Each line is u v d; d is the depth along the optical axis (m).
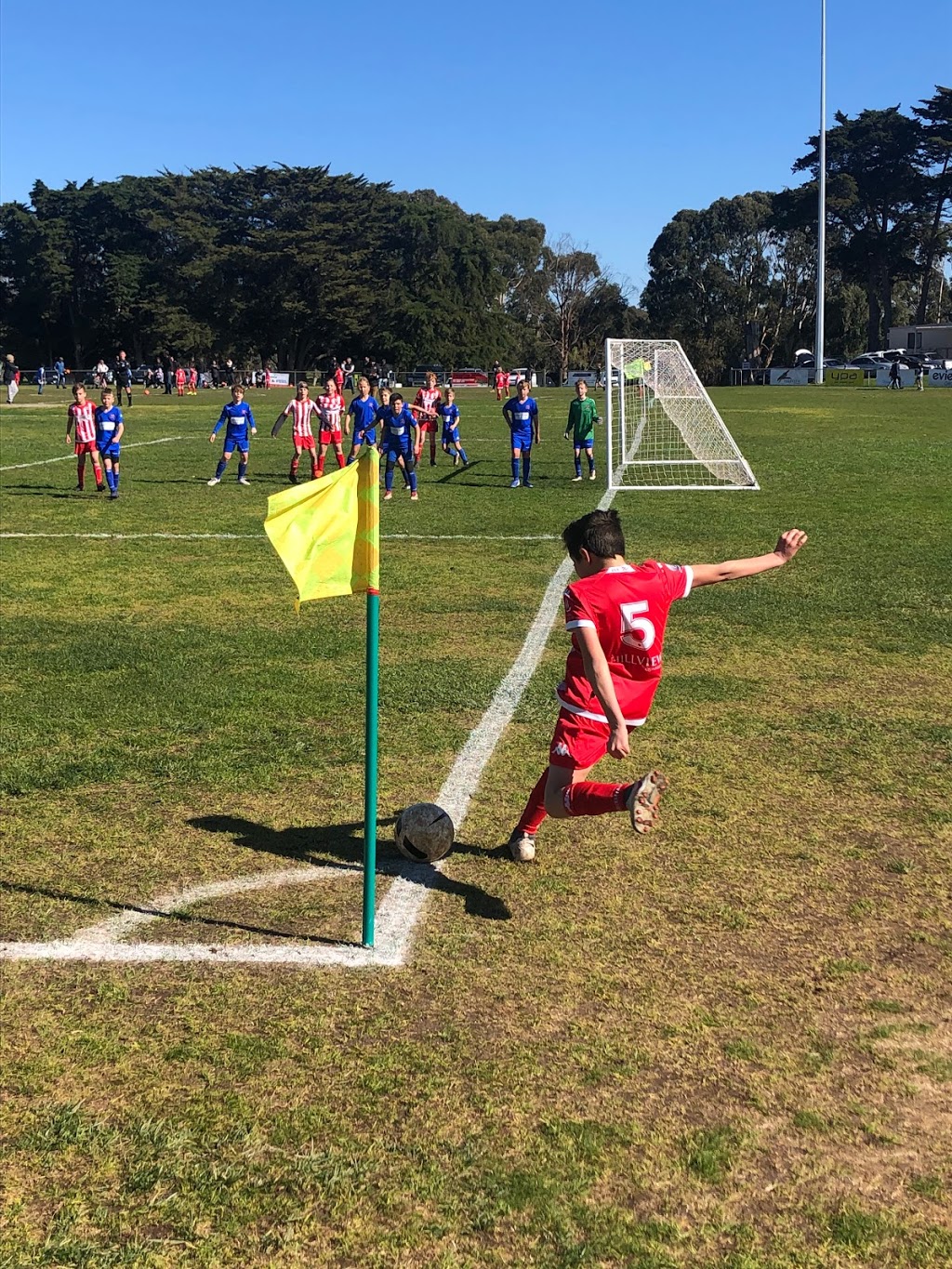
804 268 98.81
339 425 20.44
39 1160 3.01
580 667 4.36
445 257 91.62
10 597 10.23
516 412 18.50
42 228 88.31
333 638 8.74
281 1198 2.87
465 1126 3.15
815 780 5.75
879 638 8.62
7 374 62.19
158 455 24.73
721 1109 3.22
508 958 4.04
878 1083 3.34
